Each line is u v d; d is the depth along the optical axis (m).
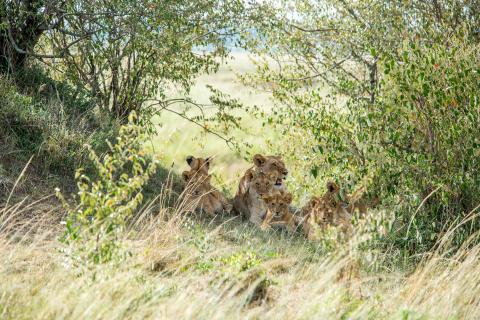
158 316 8.62
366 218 12.04
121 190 9.90
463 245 12.14
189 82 20.67
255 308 9.45
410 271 12.68
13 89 16.22
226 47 18.52
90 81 17.88
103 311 8.31
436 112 13.61
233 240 13.55
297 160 17.91
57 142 15.34
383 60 13.91
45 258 10.74
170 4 16.36
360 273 11.45
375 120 13.75
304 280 10.89
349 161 14.15
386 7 17.45
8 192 13.50
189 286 9.55
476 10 16.94
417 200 13.38
